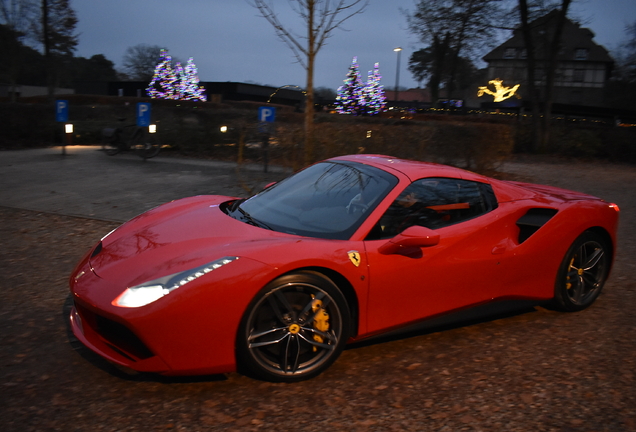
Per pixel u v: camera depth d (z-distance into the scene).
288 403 2.57
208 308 2.47
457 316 3.32
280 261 2.60
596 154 19.06
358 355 3.13
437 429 2.38
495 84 44.41
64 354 3.02
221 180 9.94
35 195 8.12
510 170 14.44
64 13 23.94
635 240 6.23
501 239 3.41
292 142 8.86
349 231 2.95
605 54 50.75
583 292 3.95
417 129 10.12
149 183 9.48
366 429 2.37
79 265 2.99
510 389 2.76
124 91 45.22
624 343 3.37
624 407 2.60
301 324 2.75
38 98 28.75
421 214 3.17
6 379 2.71
